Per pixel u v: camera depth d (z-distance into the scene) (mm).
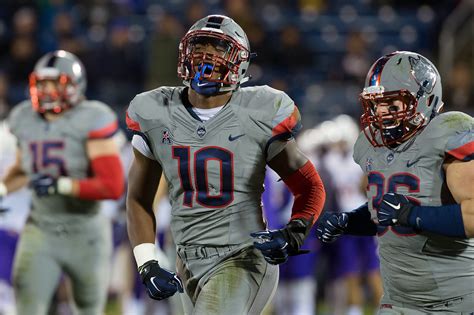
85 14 45625
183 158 13453
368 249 28109
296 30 42938
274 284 13953
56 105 18984
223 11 45156
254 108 13383
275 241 12953
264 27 45906
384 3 49781
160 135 13570
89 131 18906
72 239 19031
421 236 12766
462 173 12422
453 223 12227
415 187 12812
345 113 41500
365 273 28203
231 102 13492
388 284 13469
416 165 12852
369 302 33531
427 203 12766
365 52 44219
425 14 49406
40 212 18922
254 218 13703
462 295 12883
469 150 12414
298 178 13898
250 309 13477
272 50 42219
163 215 26594
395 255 13156
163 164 13711
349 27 48469
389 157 13172
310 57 43031
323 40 47719
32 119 19328
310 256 27062
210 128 13391
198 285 13727
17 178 19938
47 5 46125
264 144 13414
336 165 28359
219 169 13367
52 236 18906
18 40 41781
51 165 19016
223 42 13406
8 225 22609
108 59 41219
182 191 13664
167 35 39656
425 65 13211
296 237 13391
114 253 28656
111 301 32156
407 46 48281
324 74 45844
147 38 44656
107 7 46031
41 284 18797
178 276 13945
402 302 13352
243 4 43125
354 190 28609
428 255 12844
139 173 14109
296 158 13734
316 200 13906
